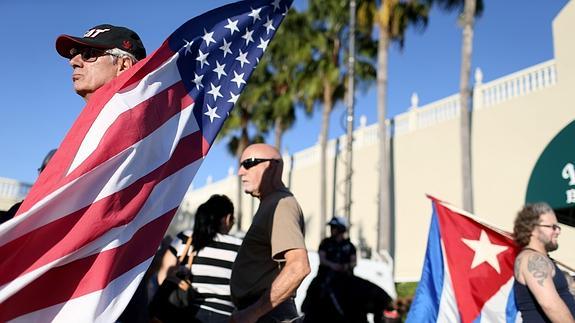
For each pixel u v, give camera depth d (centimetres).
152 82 214
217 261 388
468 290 482
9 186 1841
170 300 371
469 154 1415
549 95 1247
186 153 218
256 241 272
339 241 654
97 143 192
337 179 2017
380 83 1686
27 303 166
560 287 363
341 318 619
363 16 1809
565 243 1122
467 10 1470
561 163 818
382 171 1603
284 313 267
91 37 233
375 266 796
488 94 1430
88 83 228
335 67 2039
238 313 247
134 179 196
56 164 191
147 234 198
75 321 170
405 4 1734
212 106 232
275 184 289
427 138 1614
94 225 181
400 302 658
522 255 377
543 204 392
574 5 1208
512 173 1312
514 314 456
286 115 2331
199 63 233
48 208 172
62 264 173
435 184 1550
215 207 395
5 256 163
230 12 248
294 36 2139
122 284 185
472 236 502
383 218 1565
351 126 1692
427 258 514
